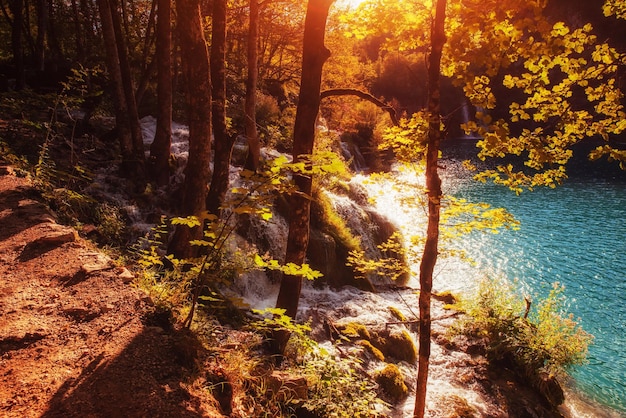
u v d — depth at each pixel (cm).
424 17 467
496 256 1567
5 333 355
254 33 1117
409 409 705
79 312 392
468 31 371
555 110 431
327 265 1076
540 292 1283
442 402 732
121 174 1021
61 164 944
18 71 1469
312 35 543
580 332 849
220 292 783
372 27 484
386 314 977
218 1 742
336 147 2341
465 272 1420
